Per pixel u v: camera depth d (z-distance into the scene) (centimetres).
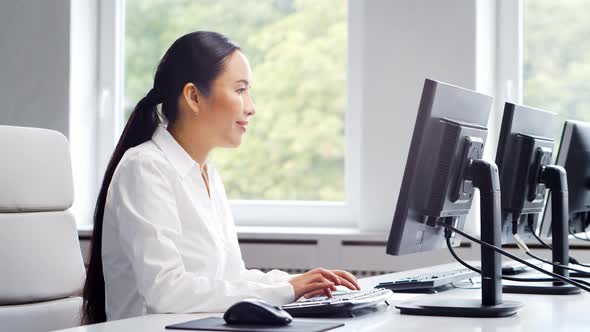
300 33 384
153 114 191
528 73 367
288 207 382
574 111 363
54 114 372
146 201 172
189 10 396
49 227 194
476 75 338
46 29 373
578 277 225
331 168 381
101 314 189
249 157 388
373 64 346
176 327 134
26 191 189
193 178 188
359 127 376
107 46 393
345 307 152
